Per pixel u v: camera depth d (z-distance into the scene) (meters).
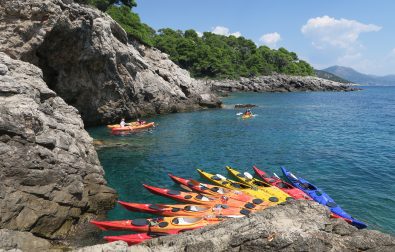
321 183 21.84
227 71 129.12
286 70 156.00
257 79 126.44
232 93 110.00
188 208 16.30
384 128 41.97
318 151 29.84
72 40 31.86
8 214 12.79
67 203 15.05
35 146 14.59
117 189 20.42
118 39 45.97
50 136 15.65
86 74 37.66
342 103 78.38
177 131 38.81
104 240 14.31
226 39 171.00
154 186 21.06
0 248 10.65
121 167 24.69
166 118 49.34
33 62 27.70
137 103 49.31
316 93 117.38
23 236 12.50
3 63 18.33
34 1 25.44
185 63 127.38
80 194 15.86
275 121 47.12
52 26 26.97
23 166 13.89
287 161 26.78
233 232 9.54
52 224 14.18
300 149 30.53
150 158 27.06
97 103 41.06
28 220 13.30
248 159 27.27
